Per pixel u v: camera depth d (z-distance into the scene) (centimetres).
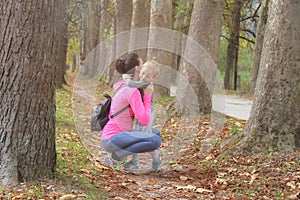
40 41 431
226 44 3028
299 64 634
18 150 433
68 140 761
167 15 1491
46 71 441
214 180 557
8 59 425
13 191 407
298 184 513
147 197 466
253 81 2128
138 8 1812
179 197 473
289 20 630
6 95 429
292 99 638
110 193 459
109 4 2703
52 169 465
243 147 658
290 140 634
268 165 589
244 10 2677
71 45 4391
